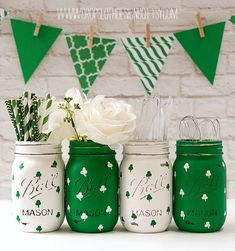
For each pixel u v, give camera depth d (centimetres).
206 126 101
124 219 95
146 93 188
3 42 191
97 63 189
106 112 91
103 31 191
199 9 190
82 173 93
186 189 94
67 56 191
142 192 94
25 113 95
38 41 188
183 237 92
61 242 88
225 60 190
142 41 187
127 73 190
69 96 96
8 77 191
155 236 92
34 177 94
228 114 190
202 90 190
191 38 186
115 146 92
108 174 94
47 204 94
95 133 90
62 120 93
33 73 191
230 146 190
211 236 92
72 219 95
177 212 96
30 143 94
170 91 191
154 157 94
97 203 93
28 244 87
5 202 135
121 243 87
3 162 192
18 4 190
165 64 190
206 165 93
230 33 190
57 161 96
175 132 190
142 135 96
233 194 190
